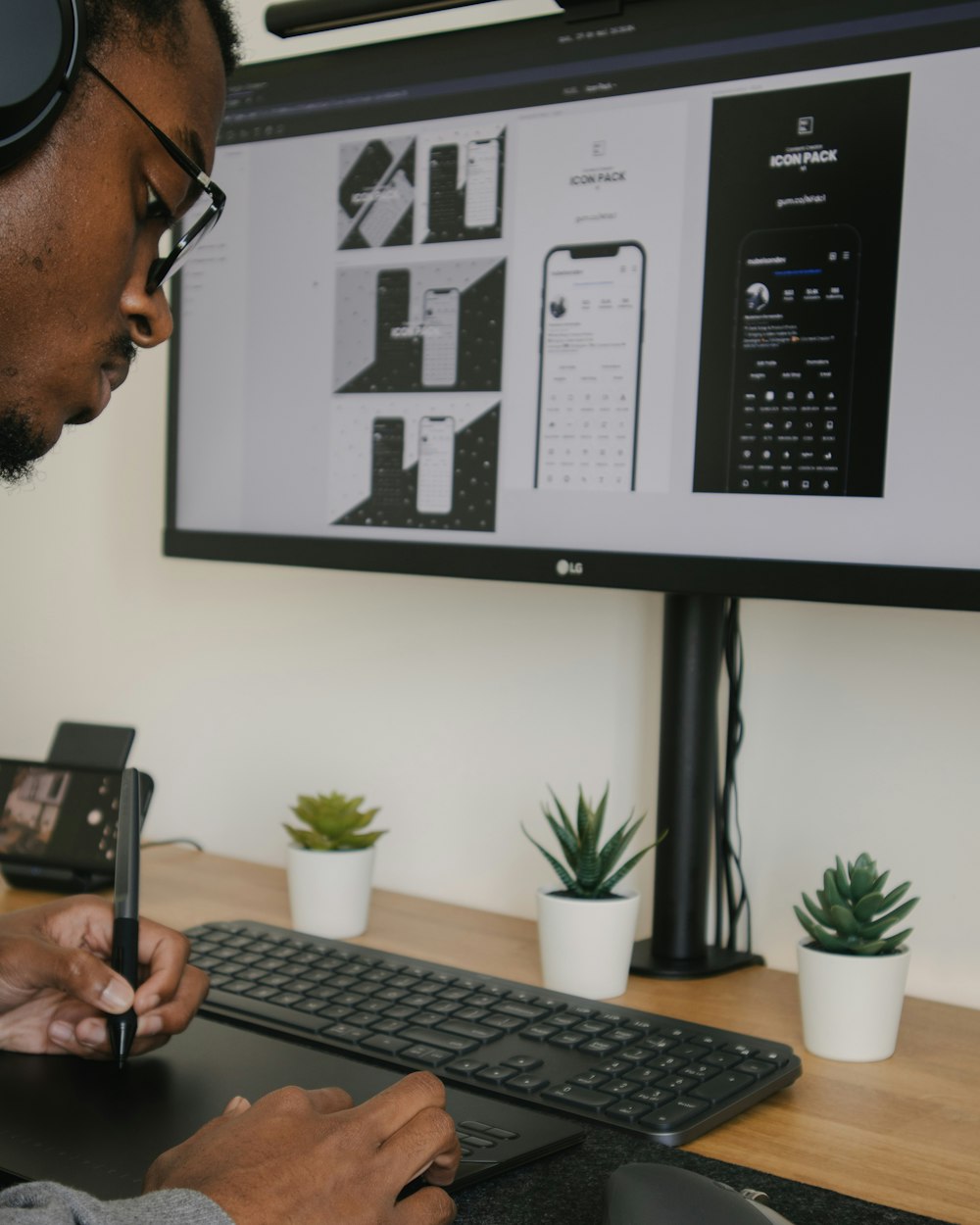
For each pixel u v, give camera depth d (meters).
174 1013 0.72
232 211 1.11
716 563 0.88
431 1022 0.75
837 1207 0.56
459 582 1.15
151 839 1.36
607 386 0.93
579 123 0.93
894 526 0.82
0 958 0.71
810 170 0.84
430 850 1.17
